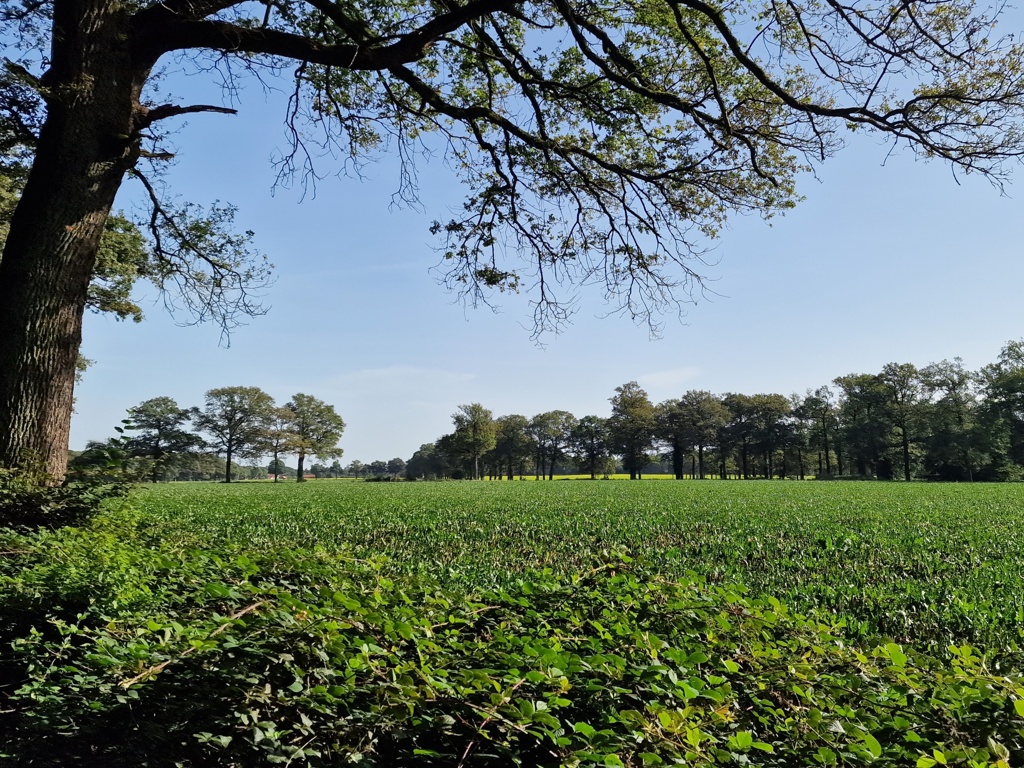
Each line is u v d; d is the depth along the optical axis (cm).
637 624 384
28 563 512
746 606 410
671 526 1908
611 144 1187
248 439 9144
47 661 373
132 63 880
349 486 6362
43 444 809
